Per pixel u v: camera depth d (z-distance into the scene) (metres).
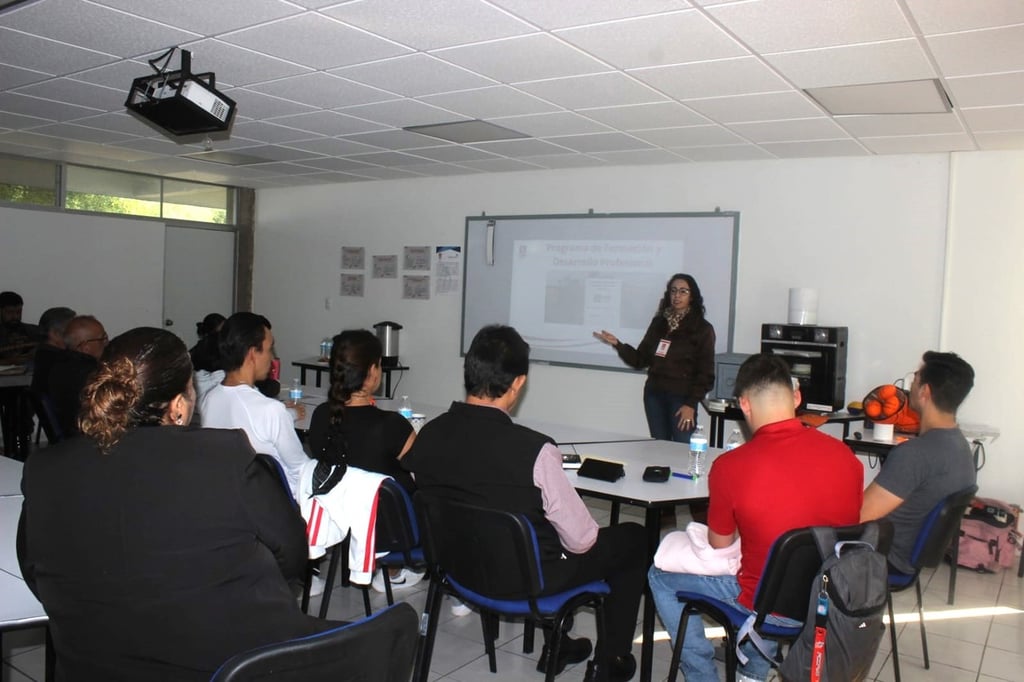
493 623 2.88
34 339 5.95
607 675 2.36
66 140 5.85
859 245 5.09
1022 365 4.63
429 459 2.21
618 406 6.05
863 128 4.30
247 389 2.77
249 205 8.45
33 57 3.71
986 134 4.29
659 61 3.36
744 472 2.07
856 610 1.82
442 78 3.80
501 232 6.62
